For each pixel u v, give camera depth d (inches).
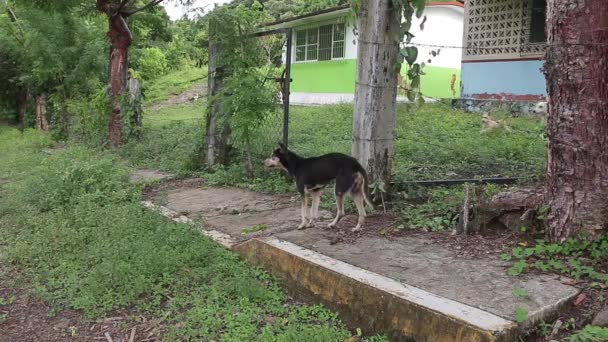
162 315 158.1
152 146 497.7
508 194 191.8
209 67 362.0
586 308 131.2
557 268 151.3
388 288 140.4
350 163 202.4
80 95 673.0
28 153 543.5
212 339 140.9
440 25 757.9
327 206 244.1
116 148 522.6
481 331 114.8
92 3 569.9
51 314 164.7
